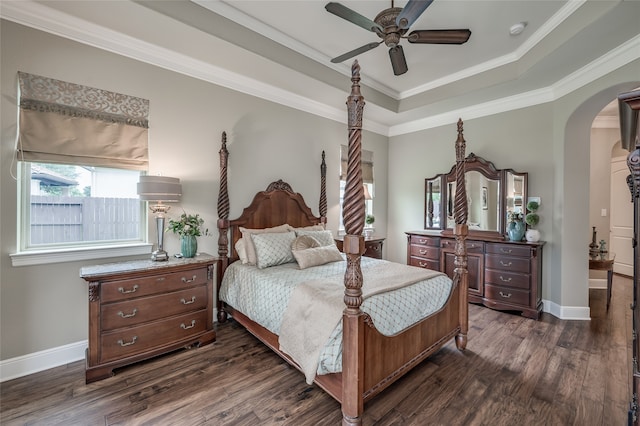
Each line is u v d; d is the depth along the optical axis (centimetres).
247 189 346
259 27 278
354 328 163
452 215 447
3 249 214
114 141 256
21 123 218
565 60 289
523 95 377
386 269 277
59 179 244
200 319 264
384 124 516
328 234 360
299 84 351
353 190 163
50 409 183
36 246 233
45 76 226
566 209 344
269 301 239
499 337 289
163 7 226
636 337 103
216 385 209
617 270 550
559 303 346
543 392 203
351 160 165
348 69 363
